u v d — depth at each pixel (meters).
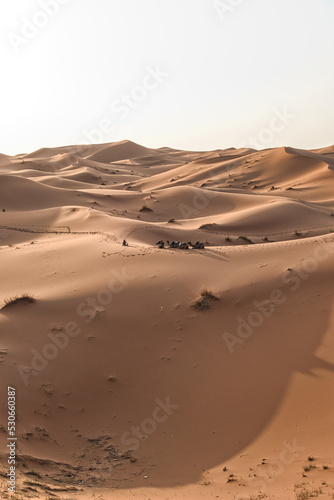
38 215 67.06
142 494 10.64
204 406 15.85
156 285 24.88
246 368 17.42
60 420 15.41
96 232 50.09
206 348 19.19
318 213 67.69
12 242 53.81
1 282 30.75
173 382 17.45
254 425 14.45
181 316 21.67
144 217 76.00
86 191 93.62
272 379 16.47
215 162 140.62
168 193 87.69
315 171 105.75
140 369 18.34
